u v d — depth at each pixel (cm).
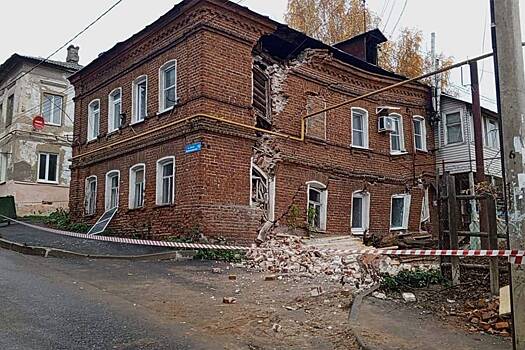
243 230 1404
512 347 568
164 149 1510
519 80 557
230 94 1440
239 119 1449
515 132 552
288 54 1758
